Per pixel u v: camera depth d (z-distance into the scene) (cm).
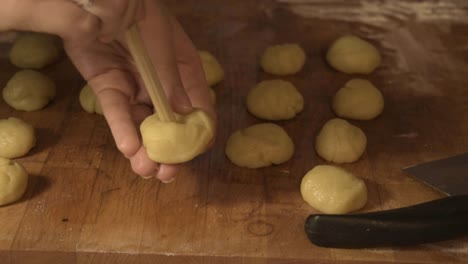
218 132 71
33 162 67
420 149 70
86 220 62
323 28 86
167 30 63
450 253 60
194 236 61
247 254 60
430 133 72
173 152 58
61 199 64
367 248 60
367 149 70
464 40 85
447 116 74
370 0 89
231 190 65
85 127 71
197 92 64
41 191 65
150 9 61
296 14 88
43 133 70
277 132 69
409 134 72
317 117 74
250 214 63
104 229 61
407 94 77
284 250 60
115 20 55
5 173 63
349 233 58
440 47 84
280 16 88
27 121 72
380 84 78
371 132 72
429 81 79
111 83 65
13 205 63
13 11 53
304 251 60
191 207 63
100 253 60
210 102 64
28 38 79
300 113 74
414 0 89
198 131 59
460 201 59
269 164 68
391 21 87
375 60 79
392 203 65
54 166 67
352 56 79
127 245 60
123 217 62
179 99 61
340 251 60
